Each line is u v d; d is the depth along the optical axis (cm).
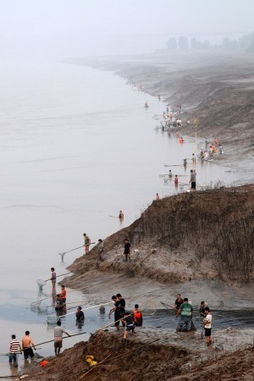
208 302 5828
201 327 5103
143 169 12450
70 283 6738
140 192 10631
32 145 15988
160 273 6328
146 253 6700
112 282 6475
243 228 6456
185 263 6412
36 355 5119
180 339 4447
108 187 11138
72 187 11269
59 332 5034
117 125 18862
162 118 19850
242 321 5288
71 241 8294
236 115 16538
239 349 4153
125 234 7188
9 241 8400
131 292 6181
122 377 4178
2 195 10912
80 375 4341
